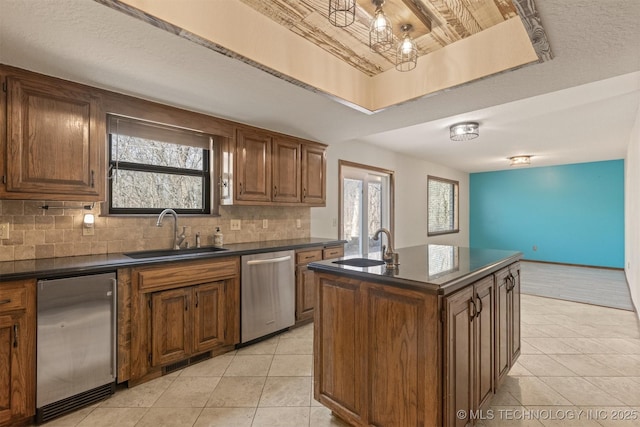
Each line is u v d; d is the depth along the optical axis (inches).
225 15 65.6
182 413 73.9
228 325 104.0
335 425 69.4
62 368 72.1
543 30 58.9
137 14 53.8
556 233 279.1
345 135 135.2
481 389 68.2
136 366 83.8
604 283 205.3
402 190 222.8
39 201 84.6
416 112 104.8
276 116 110.1
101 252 94.7
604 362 99.6
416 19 72.2
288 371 93.5
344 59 92.7
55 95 78.2
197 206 120.5
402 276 59.6
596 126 152.3
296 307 125.5
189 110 103.7
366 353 63.1
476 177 324.2
